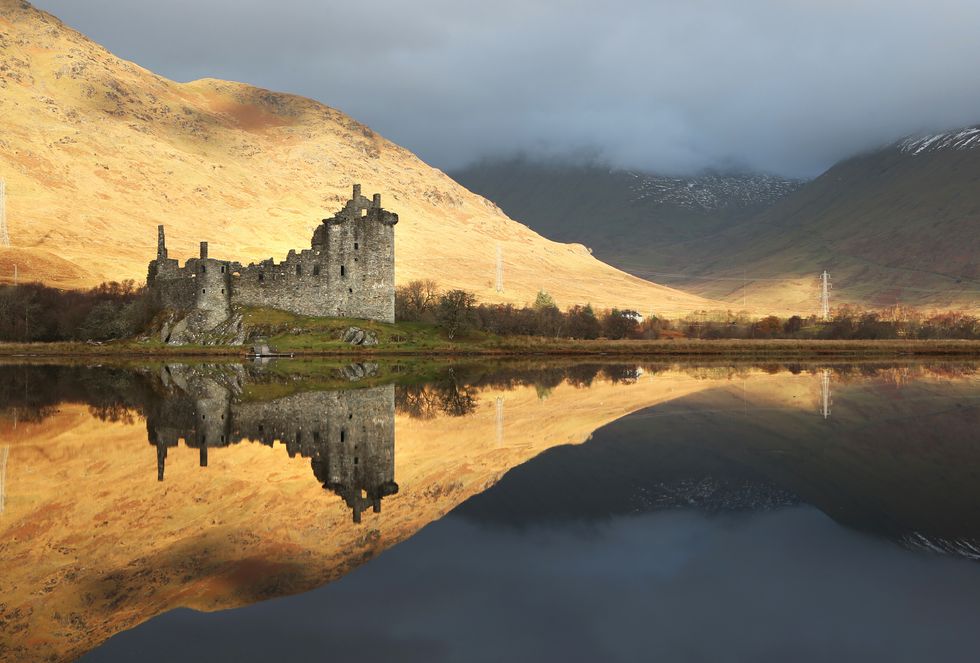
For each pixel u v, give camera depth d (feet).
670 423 152.05
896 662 46.57
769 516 80.64
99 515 79.15
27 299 455.63
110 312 424.05
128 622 52.70
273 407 171.73
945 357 403.34
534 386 230.48
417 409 171.63
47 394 196.85
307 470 104.12
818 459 113.19
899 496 89.61
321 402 182.39
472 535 73.92
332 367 303.68
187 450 117.60
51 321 453.99
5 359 341.00
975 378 261.65
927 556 67.05
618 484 96.68
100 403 177.17
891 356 409.69
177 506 83.15
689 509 84.12
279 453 116.26
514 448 123.65
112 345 388.16
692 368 318.24
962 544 70.64
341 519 79.36
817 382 245.24
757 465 108.27
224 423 146.20
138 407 170.19
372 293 410.93
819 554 68.03
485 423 151.74
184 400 184.75
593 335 556.10
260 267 410.93
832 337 598.75
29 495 87.51
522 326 521.24
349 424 147.43
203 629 51.83
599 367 322.34
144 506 82.99
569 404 183.52
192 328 400.47
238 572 62.90
